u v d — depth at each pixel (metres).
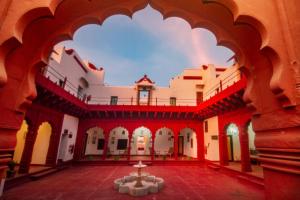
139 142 17.81
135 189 6.05
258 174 7.50
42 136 10.42
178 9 2.72
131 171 10.53
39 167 9.13
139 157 15.48
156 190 6.44
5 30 1.69
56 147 10.01
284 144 1.80
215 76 15.48
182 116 14.14
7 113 1.97
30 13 1.80
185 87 17.34
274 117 1.99
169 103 17.11
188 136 16.47
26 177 7.33
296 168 1.69
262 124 2.19
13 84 2.07
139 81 17.55
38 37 2.36
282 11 1.96
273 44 1.85
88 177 8.68
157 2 2.71
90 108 13.26
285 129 1.85
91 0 2.43
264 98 2.19
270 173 2.04
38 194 5.89
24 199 5.41
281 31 1.94
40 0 1.79
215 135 11.85
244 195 6.09
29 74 2.29
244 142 8.56
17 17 1.74
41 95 8.04
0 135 1.89
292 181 1.74
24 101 2.16
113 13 2.82
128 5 2.73
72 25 2.62
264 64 2.21
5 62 1.93
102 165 12.64
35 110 8.11
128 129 13.84
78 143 13.14
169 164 13.14
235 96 8.45
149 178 7.80
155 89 17.50
